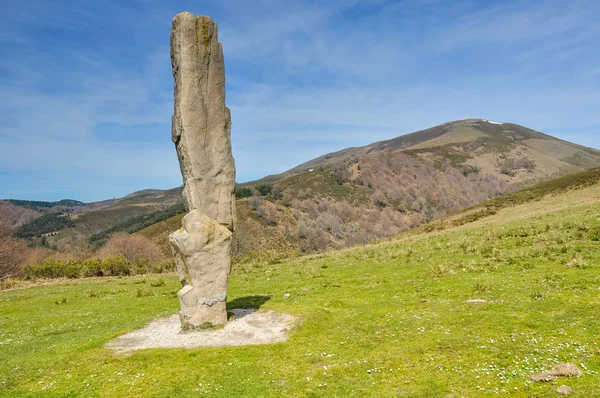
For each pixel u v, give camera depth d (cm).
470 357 864
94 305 1922
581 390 682
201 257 1278
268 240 10531
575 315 1020
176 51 1311
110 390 864
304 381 840
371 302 1440
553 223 2422
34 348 1240
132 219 15675
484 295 1309
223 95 1354
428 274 1766
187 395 820
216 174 1331
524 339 918
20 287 2905
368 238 11306
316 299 1574
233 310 1497
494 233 2502
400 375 823
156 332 1295
